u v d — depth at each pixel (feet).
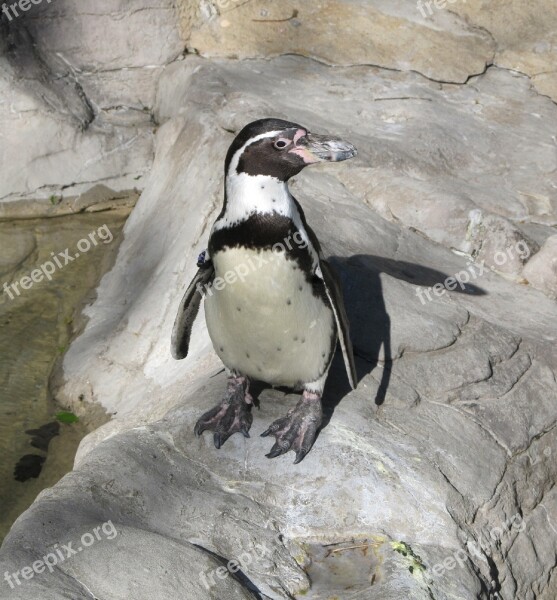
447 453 8.02
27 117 12.52
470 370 8.64
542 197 11.03
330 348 7.62
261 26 13.38
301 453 7.68
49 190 12.80
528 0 13.55
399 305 8.97
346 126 11.73
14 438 9.63
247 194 7.19
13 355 10.40
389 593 7.14
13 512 8.97
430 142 11.61
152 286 10.58
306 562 7.39
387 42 13.30
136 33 13.19
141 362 10.05
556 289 9.89
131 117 13.35
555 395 8.79
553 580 8.24
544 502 8.38
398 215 10.44
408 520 7.60
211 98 12.03
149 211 11.71
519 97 13.03
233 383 7.89
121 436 7.80
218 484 7.62
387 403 8.20
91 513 7.25
